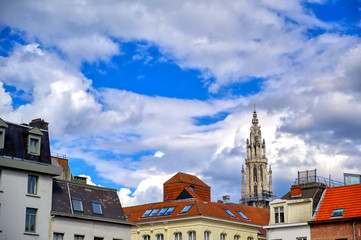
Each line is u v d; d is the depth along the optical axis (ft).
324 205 193.36
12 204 162.40
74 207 180.14
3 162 161.48
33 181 170.81
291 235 193.67
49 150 180.45
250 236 247.29
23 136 175.01
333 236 183.11
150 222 240.73
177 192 266.36
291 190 203.51
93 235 181.78
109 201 193.16
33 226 167.12
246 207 273.33
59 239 173.37
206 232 227.20
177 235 231.91
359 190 188.85
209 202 249.34
